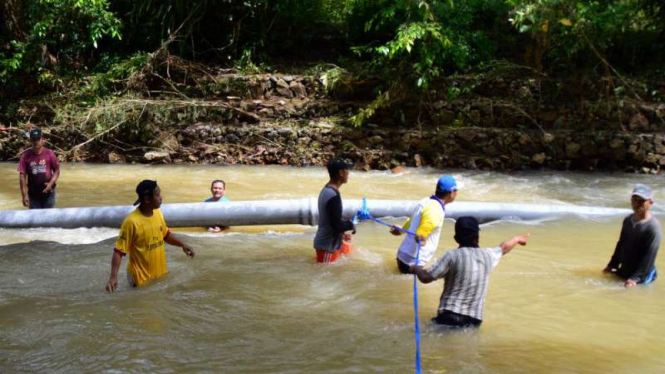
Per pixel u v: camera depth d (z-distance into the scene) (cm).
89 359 490
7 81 1739
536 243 838
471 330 536
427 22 1545
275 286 662
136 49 1864
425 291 649
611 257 738
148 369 474
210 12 1802
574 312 597
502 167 1404
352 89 1598
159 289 641
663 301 627
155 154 1504
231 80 1641
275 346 517
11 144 1562
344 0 1945
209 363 485
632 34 1697
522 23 1555
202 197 1121
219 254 775
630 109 1430
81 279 679
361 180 1289
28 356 494
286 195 1138
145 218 638
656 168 1357
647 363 493
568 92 1503
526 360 493
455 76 1534
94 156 1548
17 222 909
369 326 558
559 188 1209
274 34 1844
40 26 1688
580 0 1501
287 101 1609
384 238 859
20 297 622
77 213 912
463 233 555
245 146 1520
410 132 1457
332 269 718
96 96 1661
